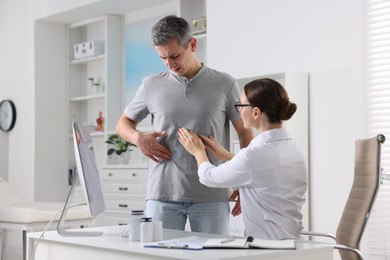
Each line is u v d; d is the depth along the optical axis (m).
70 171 7.58
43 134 7.44
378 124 4.29
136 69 6.93
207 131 2.99
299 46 4.82
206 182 2.60
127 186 6.41
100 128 7.19
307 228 4.66
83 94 7.68
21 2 7.61
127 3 6.57
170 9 6.50
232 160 2.53
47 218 4.57
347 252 2.68
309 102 4.73
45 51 7.48
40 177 7.40
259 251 2.12
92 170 2.87
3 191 5.48
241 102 2.62
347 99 4.48
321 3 4.67
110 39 7.05
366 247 4.29
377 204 4.23
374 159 2.56
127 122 3.17
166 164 2.99
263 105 2.54
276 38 4.98
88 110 7.61
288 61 4.89
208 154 2.95
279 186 2.49
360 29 4.42
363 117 4.38
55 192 7.51
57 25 7.58
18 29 7.66
